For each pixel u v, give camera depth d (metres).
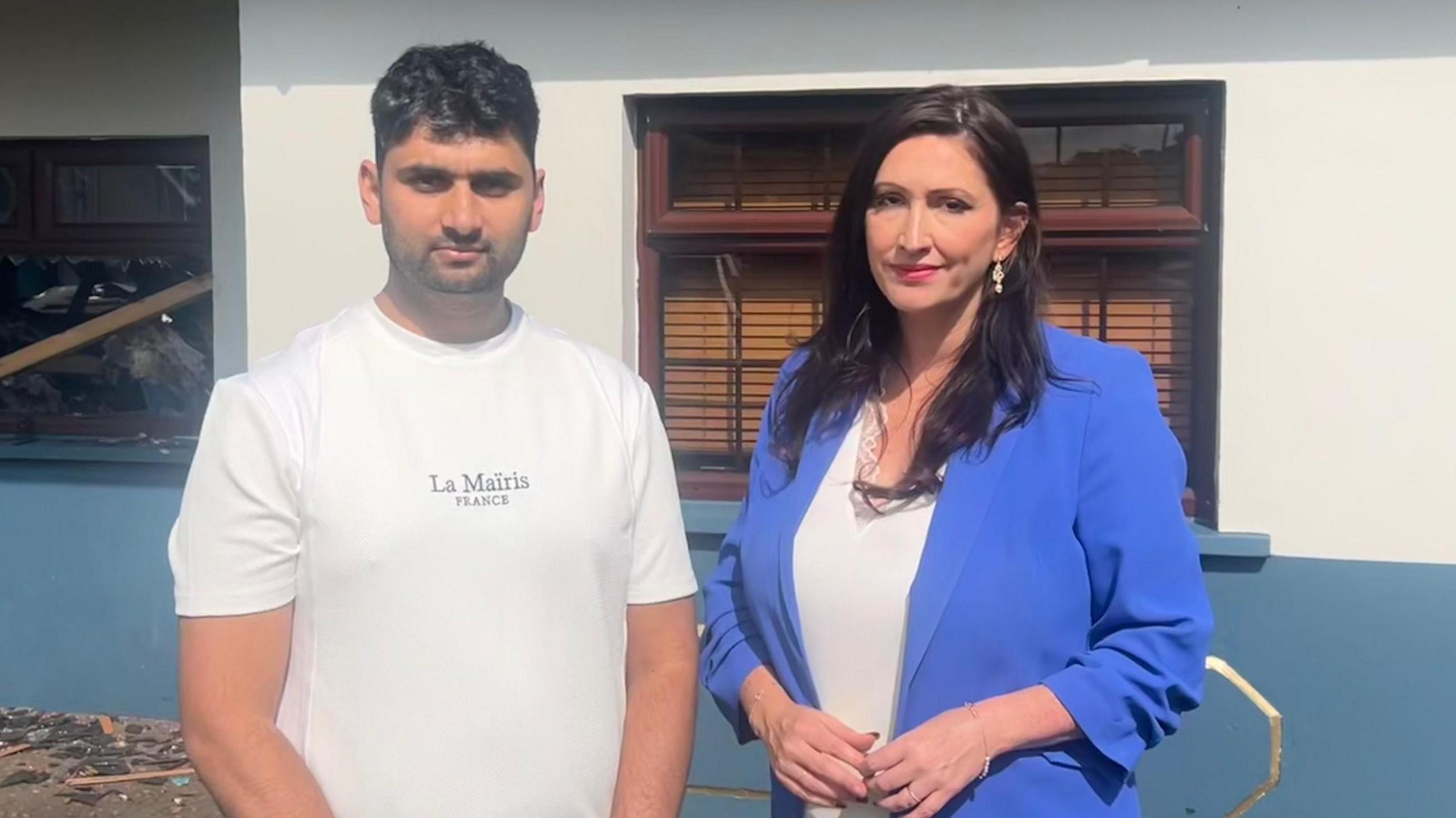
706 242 3.43
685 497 3.48
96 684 4.28
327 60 3.48
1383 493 2.98
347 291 3.51
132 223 4.54
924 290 1.74
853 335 1.92
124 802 3.68
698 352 3.49
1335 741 3.03
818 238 3.37
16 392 4.59
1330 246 2.98
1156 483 1.66
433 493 1.48
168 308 4.42
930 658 1.66
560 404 1.60
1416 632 2.98
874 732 1.73
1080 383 1.71
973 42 3.14
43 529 4.25
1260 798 3.06
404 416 1.51
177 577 1.49
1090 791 1.65
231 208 4.39
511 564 1.49
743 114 3.38
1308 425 3.00
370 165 1.61
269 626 1.47
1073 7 3.08
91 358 4.55
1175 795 3.11
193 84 4.39
